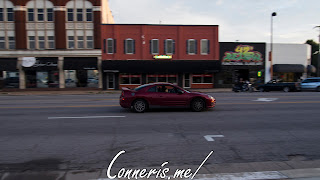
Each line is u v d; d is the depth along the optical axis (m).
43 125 7.68
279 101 14.18
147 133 6.73
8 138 6.23
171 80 29.08
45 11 27.27
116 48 27.89
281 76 31.23
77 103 13.77
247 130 7.11
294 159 4.90
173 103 10.10
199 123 8.02
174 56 28.67
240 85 24.73
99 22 27.55
